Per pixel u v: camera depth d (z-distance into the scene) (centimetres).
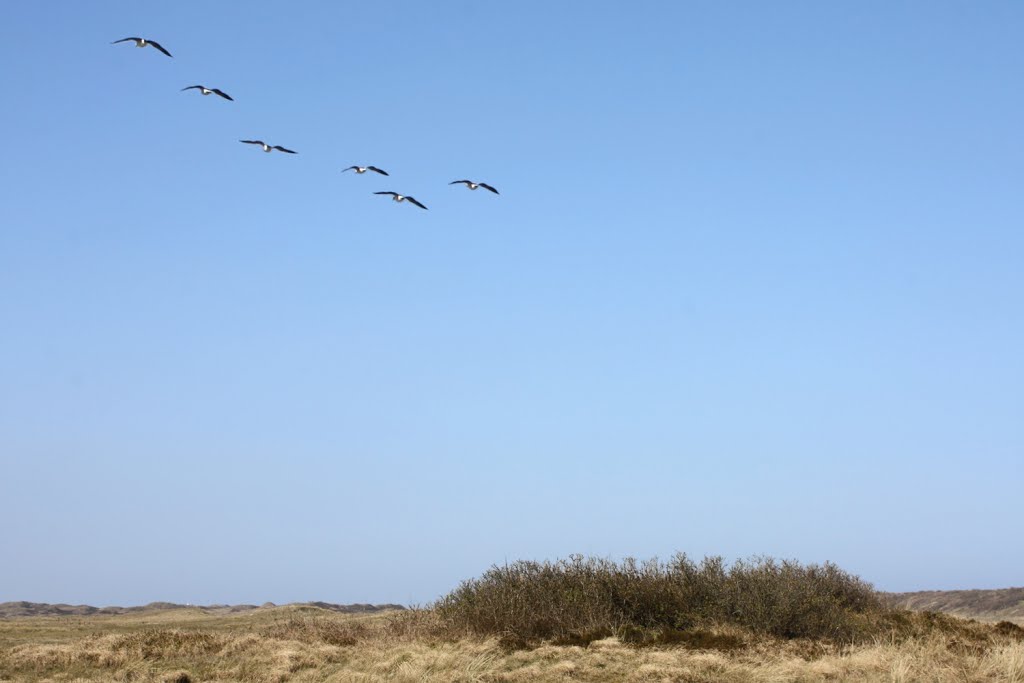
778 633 2367
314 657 2155
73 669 2162
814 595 2483
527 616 2384
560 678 1820
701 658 1933
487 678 1830
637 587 2491
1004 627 2573
